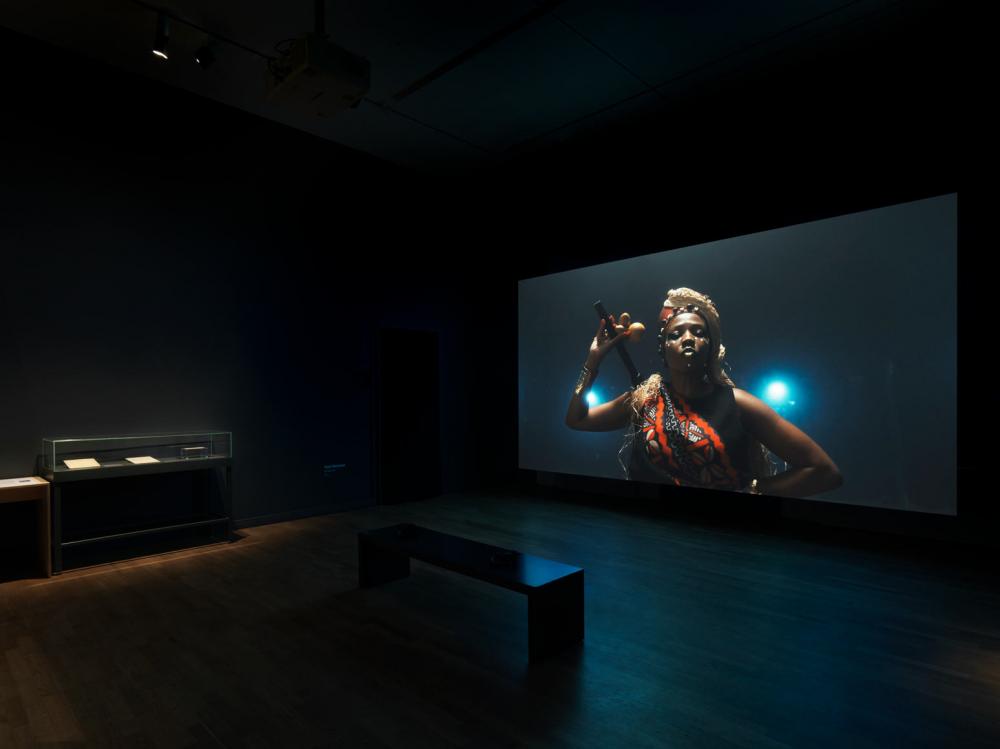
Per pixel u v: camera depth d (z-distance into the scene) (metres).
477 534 4.79
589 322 6.13
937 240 4.04
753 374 4.89
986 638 2.74
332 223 5.83
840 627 2.87
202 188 4.91
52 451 4.02
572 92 4.88
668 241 5.52
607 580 3.59
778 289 4.77
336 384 5.82
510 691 2.26
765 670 2.43
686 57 4.37
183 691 2.28
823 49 4.25
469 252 7.11
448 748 1.89
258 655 2.59
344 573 3.79
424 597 3.32
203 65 4.04
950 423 3.99
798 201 4.71
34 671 2.46
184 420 4.76
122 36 4.05
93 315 4.31
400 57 4.35
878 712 2.10
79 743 1.94
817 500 4.54
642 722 2.04
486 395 7.16
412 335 6.51
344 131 5.61
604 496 6.27
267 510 5.27
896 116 4.24
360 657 2.57
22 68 4.03
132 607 3.19
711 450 5.14
